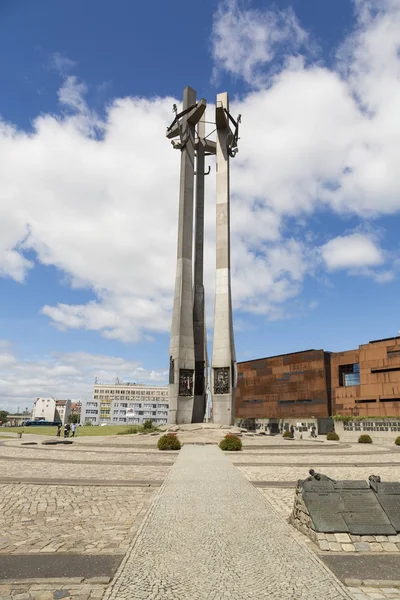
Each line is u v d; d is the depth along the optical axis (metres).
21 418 171.38
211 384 42.38
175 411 40.44
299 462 19.89
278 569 6.02
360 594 5.39
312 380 69.25
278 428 70.31
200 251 49.03
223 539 7.39
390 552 6.86
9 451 25.84
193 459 20.52
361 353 63.31
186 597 5.10
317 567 6.11
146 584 5.48
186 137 47.31
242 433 37.12
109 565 6.28
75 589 5.41
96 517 9.26
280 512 9.58
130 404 152.25
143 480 14.19
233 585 5.46
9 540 7.57
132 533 7.97
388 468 17.98
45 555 6.74
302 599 5.08
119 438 34.53
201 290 47.91
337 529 7.20
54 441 31.27
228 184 47.50
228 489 12.23
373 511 7.55
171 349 42.69
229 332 43.00
